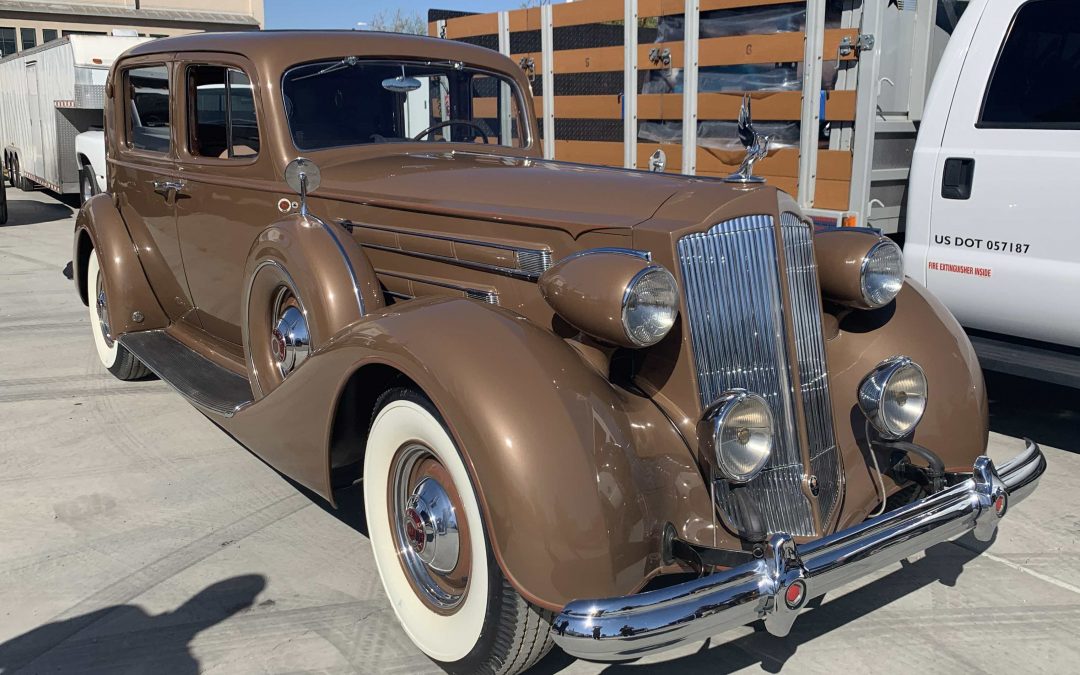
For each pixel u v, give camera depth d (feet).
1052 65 12.41
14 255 32.07
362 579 10.29
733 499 8.21
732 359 8.30
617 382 8.56
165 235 14.66
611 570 7.12
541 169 10.78
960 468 9.75
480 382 7.39
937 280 13.98
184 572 10.41
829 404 9.13
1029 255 12.71
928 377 9.80
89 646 8.98
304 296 10.00
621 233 8.29
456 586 8.40
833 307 10.23
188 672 8.57
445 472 8.13
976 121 13.24
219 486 12.80
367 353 8.30
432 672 8.54
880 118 15.26
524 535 7.02
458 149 13.46
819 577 7.25
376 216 10.75
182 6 102.53
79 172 38.37
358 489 12.67
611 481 7.25
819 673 8.61
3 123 55.98
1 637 9.14
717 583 6.86
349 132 12.56
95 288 17.15
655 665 8.74
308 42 12.42
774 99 15.85
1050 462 13.44
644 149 18.45
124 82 15.46
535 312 9.07
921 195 14.02
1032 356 12.92
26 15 95.04
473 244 9.55
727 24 16.34
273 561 10.68
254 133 12.30
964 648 8.98
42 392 17.02
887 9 14.74
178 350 14.66
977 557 10.80
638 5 17.98
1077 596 9.91
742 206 8.29
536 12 20.53
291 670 8.61
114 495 12.48
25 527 11.53
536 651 7.65
